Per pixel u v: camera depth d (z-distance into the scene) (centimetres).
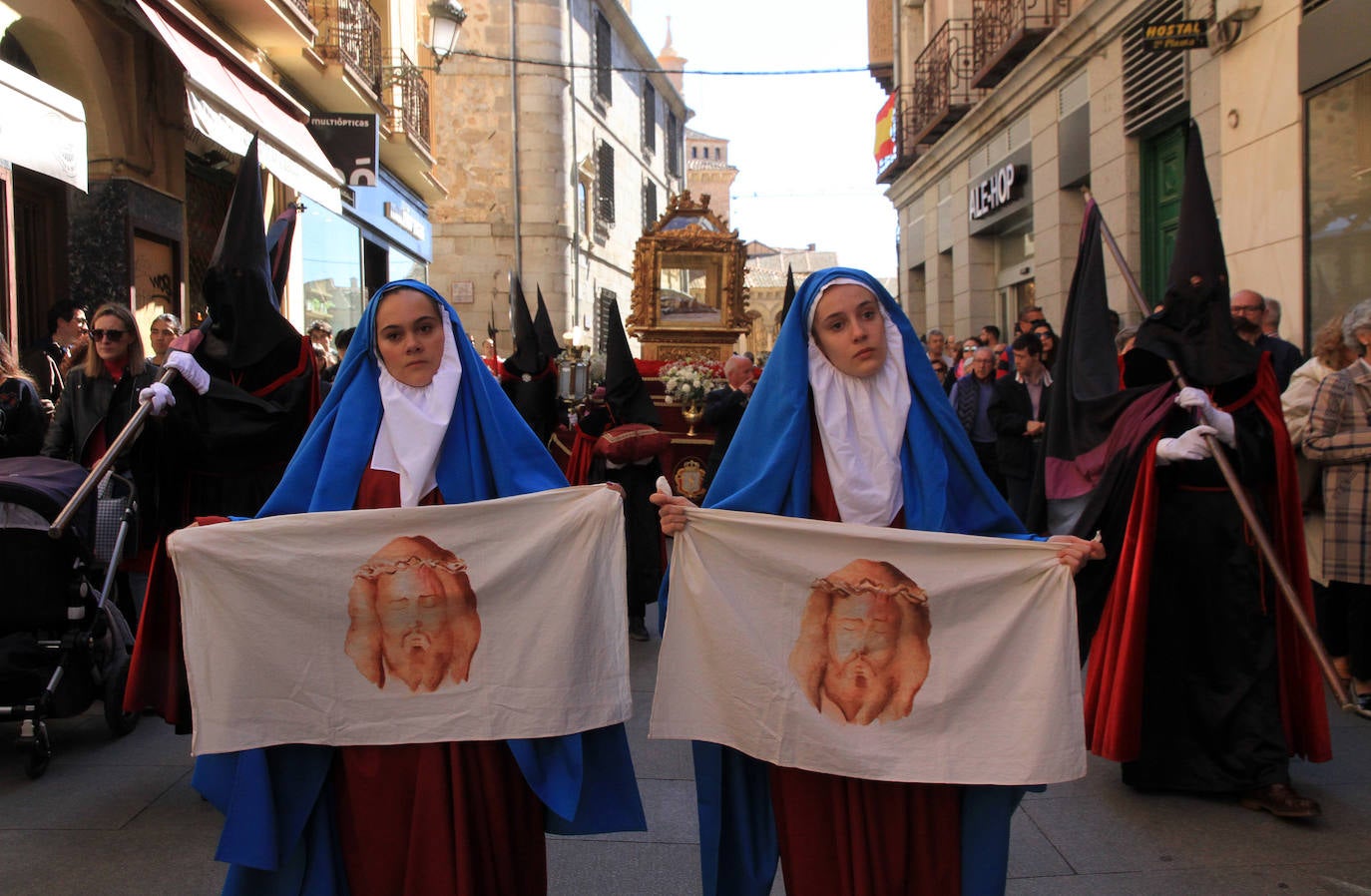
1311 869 348
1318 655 298
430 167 1914
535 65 2478
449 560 259
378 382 276
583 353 838
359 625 257
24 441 559
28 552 436
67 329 740
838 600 258
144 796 411
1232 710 397
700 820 267
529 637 258
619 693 262
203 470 431
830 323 267
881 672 256
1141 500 404
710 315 1016
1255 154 907
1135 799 410
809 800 256
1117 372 425
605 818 270
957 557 256
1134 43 1130
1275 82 877
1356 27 771
